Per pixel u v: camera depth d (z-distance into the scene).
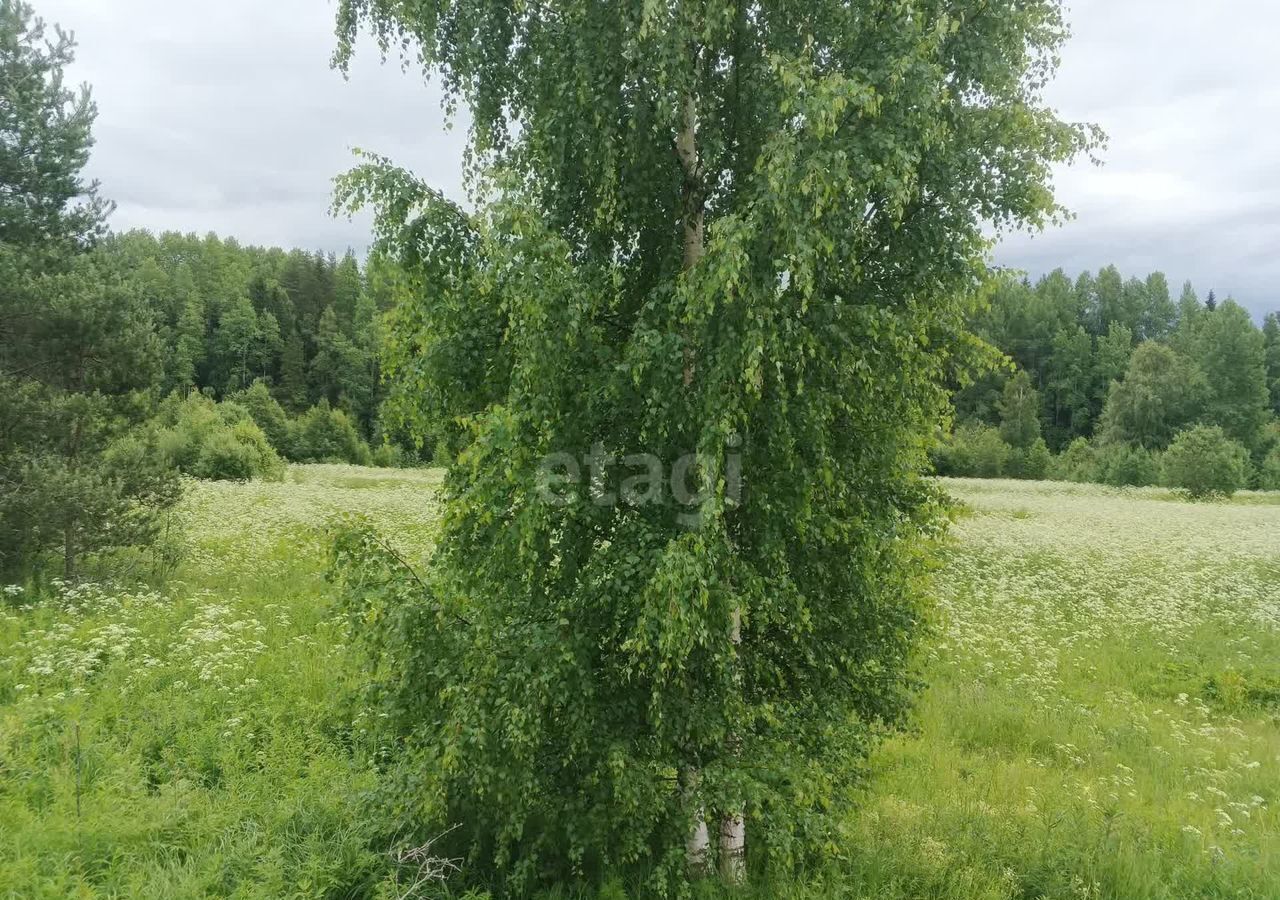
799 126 4.73
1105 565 20.84
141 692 8.60
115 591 13.00
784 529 5.66
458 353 5.52
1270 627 15.54
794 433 5.18
